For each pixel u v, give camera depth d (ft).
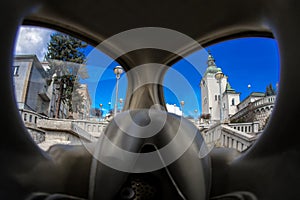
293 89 3.69
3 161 3.42
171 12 4.36
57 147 5.04
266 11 4.06
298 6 3.45
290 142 3.75
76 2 4.24
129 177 4.32
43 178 3.94
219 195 4.37
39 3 4.09
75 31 5.06
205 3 4.20
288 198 3.39
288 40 3.75
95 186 3.84
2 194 3.17
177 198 4.19
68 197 4.18
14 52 3.84
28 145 4.08
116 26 4.67
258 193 3.75
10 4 3.44
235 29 4.91
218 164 4.70
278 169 3.72
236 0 4.10
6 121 3.58
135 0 4.19
